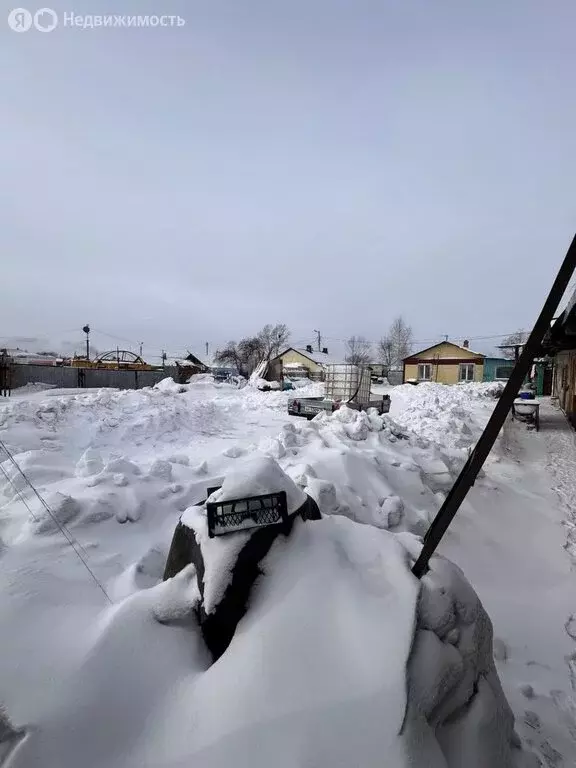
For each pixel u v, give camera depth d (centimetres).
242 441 816
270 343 5753
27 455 557
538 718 295
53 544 358
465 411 1521
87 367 3538
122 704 191
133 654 213
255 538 247
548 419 1709
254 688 187
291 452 639
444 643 221
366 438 763
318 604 221
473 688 231
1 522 395
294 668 192
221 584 235
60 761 168
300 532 263
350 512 493
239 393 2128
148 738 180
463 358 4291
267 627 211
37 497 427
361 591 227
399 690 183
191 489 492
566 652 379
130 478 482
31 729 172
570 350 1380
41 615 249
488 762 207
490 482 786
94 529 394
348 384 1270
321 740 169
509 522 650
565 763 259
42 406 812
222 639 229
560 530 636
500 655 361
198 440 826
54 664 201
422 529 536
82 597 287
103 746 175
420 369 4434
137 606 238
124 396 1027
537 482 852
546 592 481
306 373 5112
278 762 164
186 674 211
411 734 174
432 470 726
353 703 179
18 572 305
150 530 419
